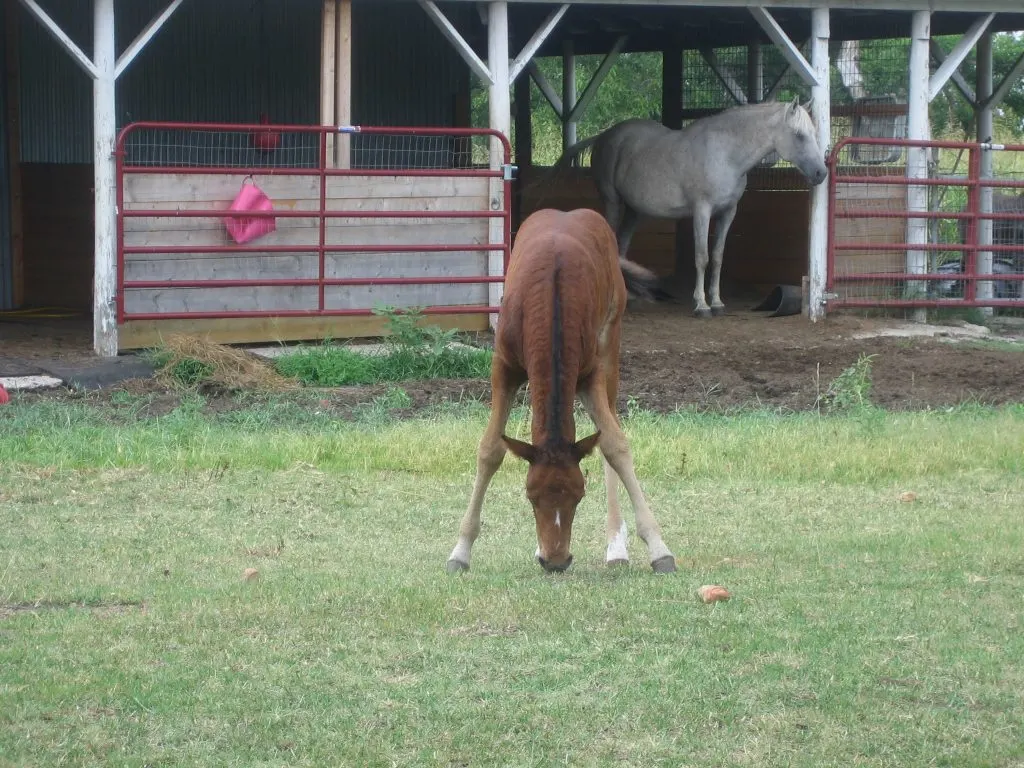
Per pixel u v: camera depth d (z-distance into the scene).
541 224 6.50
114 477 8.55
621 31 20.16
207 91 17.31
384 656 4.92
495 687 4.59
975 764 3.98
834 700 4.48
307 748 4.08
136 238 12.94
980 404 11.76
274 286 13.59
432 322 14.37
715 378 12.82
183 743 4.12
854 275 16.58
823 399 11.91
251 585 5.96
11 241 16.70
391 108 18.70
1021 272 19.39
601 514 7.80
